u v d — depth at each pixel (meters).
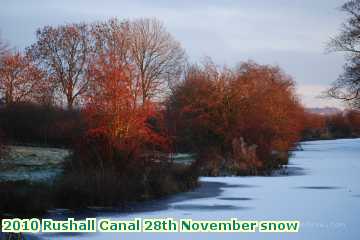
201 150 36.19
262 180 27.72
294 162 41.84
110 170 21.45
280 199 20.17
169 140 25.98
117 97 23.33
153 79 54.59
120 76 23.45
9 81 49.94
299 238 13.41
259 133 38.56
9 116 45.09
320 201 19.52
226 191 22.91
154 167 23.55
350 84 49.03
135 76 24.12
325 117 114.38
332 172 32.28
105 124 23.19
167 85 55.50
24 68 51.22
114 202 19.28
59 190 18.94
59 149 40.91
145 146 24.53
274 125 41.66
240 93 38.25
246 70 46.81
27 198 17.59
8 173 26.34
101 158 22.73
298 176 29.84
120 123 23.33
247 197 20.88
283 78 56.62
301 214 16.75
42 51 57.38
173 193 22.22
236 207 18.31
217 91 38.19
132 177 21.97
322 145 77.25
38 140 45.06
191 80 42.03
